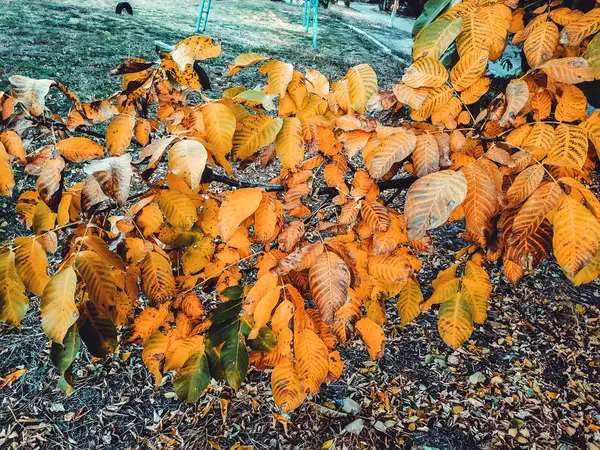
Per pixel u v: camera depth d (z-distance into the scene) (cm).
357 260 77
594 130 66
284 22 1062
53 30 654
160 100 86
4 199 305
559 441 195
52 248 68
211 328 72
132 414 191
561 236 57
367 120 72
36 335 219
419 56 71
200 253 80
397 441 190
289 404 70
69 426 184
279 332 70
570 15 75
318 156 80
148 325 76
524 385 219
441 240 319
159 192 74
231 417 192
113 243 74
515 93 64
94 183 64
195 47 72
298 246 73
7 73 461
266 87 79
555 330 251
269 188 82
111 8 900
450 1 92
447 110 71
